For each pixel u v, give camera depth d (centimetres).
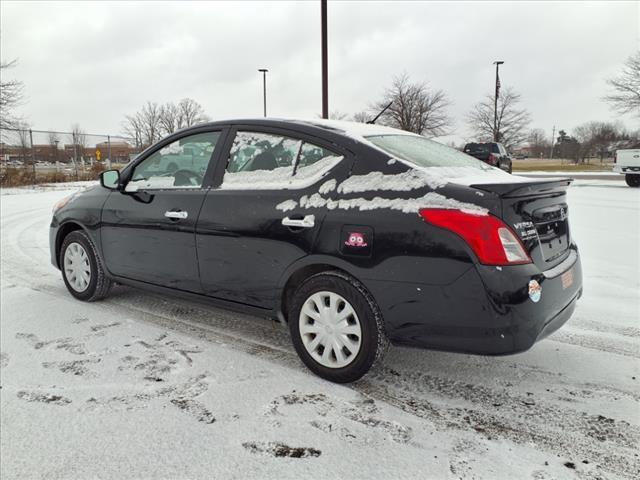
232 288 331
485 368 311
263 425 245
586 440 232
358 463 216
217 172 347
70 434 237
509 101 3494
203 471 210
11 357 323
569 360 321
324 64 1273
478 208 246
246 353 333
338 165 293
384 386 287
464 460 218
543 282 253
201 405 264
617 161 1734
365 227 269
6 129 2052
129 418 250
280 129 325
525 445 229
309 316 298
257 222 311
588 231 802
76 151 2366
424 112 3300
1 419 249
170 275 368
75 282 450
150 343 349
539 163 5203
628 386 284
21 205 1351
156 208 372
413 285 256
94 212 420
